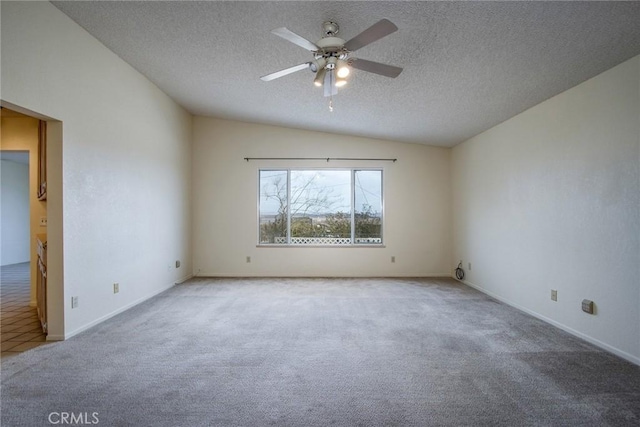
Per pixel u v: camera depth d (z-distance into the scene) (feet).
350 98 12.90
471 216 16.21
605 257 8.57
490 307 12.50
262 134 18.74
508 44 7.88
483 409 5.93
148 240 13.73
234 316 11.35
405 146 18.78
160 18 9.00
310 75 11.72
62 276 9.09
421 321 10.85
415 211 18.75
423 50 8.67
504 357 8.09
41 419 5.59
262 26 8.84
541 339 9.26
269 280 17.48
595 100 8.88
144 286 13.43
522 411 5.86
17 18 7.63
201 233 18.60
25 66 7.85
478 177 15.52
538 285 11.22
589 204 9.08
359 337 9.43
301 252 18.67
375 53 8.97
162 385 6.73
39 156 11.51
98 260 10.57
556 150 10.37
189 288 15.57
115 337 9.36
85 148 9.93
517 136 12.47
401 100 12.46
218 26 9.11
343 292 14.88
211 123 18.69
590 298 9.05
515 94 10.56
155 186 14.29
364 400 6.23
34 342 8.95
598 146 8.78
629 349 7.93
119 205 11.68
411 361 7.89
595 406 6.00
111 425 5.45
